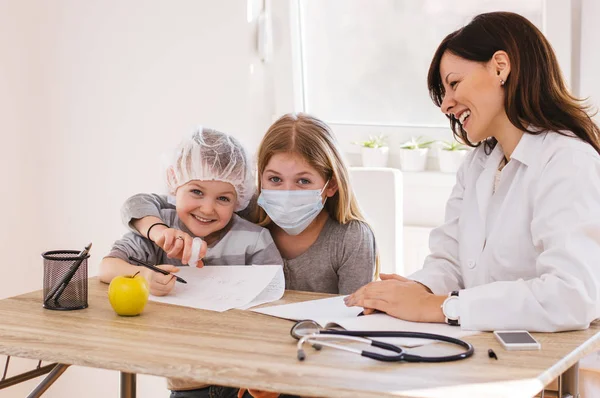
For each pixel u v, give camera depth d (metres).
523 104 1.52
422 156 2.76
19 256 2.46
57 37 2.50
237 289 1.62
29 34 2.43
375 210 2.33
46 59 2.48
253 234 1.86
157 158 2.75
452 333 1.31
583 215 1.37
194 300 1.56
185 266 1.75
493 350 1.22
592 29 2.36
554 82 1.53
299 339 1.29
